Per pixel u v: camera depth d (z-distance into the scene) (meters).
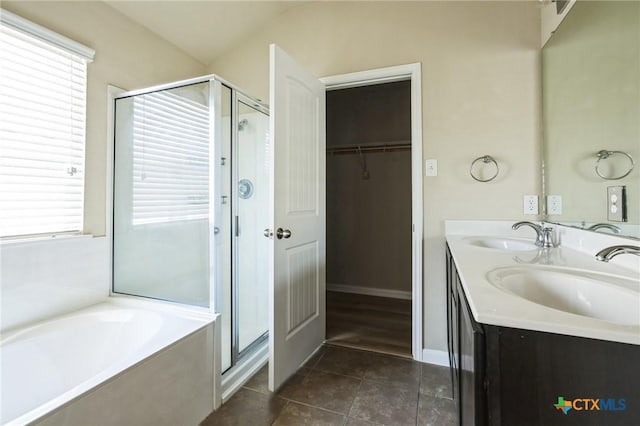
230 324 1.90
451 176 1.93
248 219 2.10
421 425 1.40
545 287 1.01
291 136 1.81
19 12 1.51
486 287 0.82
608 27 1.19
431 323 1.99
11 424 0.85
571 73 1.48
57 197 1.70
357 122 3.60
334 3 2.25
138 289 1.94
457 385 1.13
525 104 1.80
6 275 1.49
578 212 1.42
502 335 0.63
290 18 2.38
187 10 2.12
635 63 1.03
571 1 1.46
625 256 1.05
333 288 3.74
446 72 1.95
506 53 1.83
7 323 1.49
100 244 1.89
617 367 0.56
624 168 1.08
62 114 1.71
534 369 0.61
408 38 2.04
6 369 1.36
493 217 1.86
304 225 1.96
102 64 1.90
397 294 3.48
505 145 1.83
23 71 1.55
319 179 2.16
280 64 1.70
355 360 2.01
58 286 1.68
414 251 2.02
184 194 1.82
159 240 1.88
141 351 1.25
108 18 1.92
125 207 1.97
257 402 1.58
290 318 1.81
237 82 2.56
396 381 1.76
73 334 1.60
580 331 0.58
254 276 2.15
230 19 2.31
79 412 0.99
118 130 1.99
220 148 1.80
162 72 2.29
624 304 0.79
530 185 1.79
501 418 0.62
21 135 1.56
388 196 3.51
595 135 1.28
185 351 1.40
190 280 1.79
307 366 1.93
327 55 2.26
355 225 3.65
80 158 1.80
